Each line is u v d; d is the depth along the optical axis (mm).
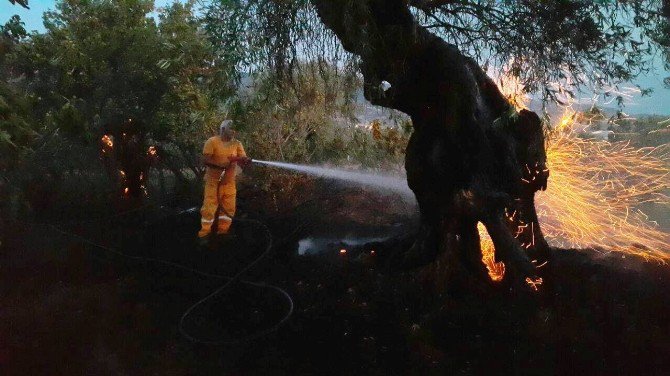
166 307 4977
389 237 6879
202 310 4895
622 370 3695
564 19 4168
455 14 4688
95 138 8406
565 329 4219
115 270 5984
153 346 4238
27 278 5738
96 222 7879
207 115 8594
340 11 4406
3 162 4613
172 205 8984
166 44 8266
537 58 4277
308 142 8922
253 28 4621
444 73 4688
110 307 4973
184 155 9250
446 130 4852
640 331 4172
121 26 8555
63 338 4367
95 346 4246
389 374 3734
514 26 4312
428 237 5227
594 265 5527
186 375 3816
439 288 4863
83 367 3930
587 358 3832
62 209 8391
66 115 7477
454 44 4781
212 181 7020
